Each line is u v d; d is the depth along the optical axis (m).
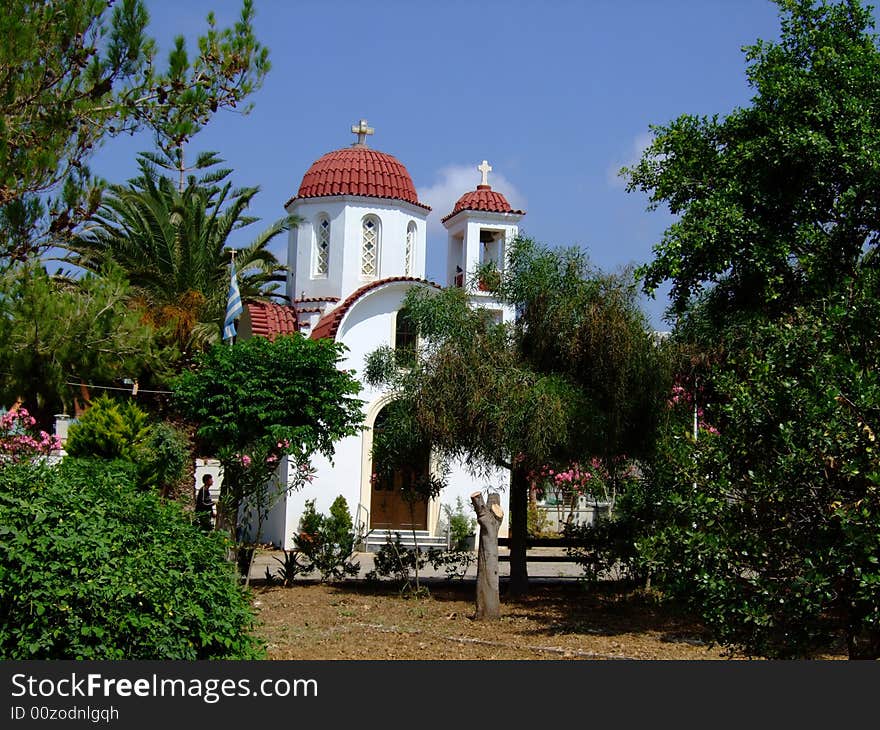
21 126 12.29
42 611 6.59
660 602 10.97
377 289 24.92
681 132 15.58
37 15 12.25
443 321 16.38
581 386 15.38
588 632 13.15
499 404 15.05
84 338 16.53
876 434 6.31
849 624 6.54
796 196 14.12
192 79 13.26
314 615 14.35
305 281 27.64
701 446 7.30
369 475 24.97
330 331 24.59
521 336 16.48
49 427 24.27
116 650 6.94
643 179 16.08
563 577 19.97
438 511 25.52
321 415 17.36
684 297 15.13
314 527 23.00
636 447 15.51
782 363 7.07
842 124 13.60
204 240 28.02
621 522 15.99
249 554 17.58
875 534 5.90
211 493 27.28
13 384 17.03
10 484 7.21
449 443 15.82
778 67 14.44
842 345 7.10
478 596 14.29
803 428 6.52
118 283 17.34
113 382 25.02
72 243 25.97
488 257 26.55
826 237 13.63
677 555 7.20
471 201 25.64
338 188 27.20
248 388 16.78
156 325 25.66
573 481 17.59
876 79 13.88
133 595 6.94
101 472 8.84
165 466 18.89
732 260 14.23
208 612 7.66
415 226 28.50
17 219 12.33
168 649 7.18
